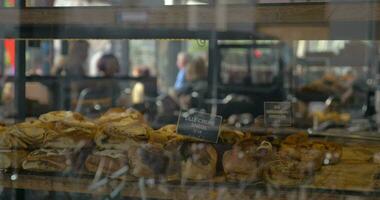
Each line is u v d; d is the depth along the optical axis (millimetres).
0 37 2021
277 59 3771
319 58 3766
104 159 1728
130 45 4125
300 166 1654
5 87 2391
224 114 2389
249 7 1763
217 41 2406
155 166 1708
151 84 4328
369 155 1743
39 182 1772
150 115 2428
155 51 4648
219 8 1789
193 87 4105
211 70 3072
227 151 1714
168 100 3635
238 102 2654
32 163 1764
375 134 2178
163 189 1699
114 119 1876
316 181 1645
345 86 3693
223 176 1691
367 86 3328
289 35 2010
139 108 2779
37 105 2352
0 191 1800
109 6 1862
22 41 2297
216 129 1773
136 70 4766
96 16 1882
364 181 1626
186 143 1738
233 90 3156
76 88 3369
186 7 1813
